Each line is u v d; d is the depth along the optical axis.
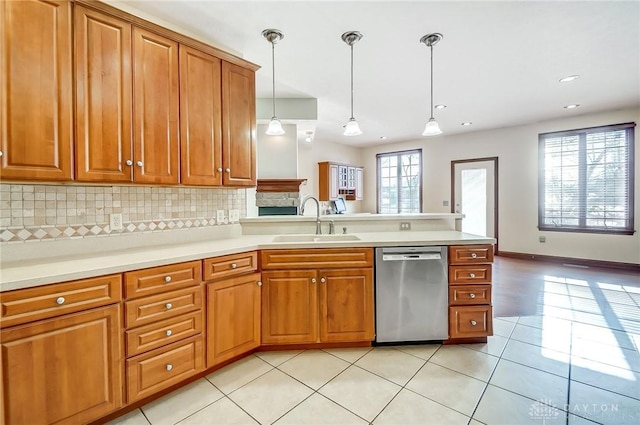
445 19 2.20
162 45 1.99
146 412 1.62
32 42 1.51
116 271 1.53
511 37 2.45
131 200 2.12
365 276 2.26
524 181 5.48
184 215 2.41
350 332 2.26
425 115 4.78
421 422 1.53
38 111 1.53
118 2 1.97
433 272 2.29
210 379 1.92
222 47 2.57
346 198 7.09
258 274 2.20
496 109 4.50
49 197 1.78
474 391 1.77
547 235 5.25
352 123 2.66
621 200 4.57
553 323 2.73
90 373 1.45
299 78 3.27
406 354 2.22
